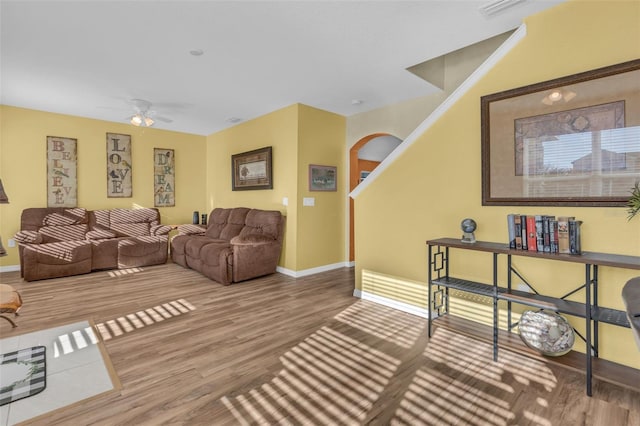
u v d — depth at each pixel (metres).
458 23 2.49
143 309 3.18
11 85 3.72
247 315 3.03
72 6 2.20
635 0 1.89
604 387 1.88
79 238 4.89
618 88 1.93
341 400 1.77
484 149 2.49
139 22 2.42
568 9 2.12
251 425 1.58
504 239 2.43
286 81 3.66
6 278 4.33
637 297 1.07
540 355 2.02
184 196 6.41
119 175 5.58
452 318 2.69
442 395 1.81
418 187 2.99
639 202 1.78
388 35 2.65
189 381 1.95
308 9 2.29
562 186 2.14
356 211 3.59
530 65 2.29
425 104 4.18
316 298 3.55
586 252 2.02
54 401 1.74
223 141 6.11
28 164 4.75
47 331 2.66
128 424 1.58
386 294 3.29
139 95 4.11
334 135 5.00
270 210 4.82
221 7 2.24
